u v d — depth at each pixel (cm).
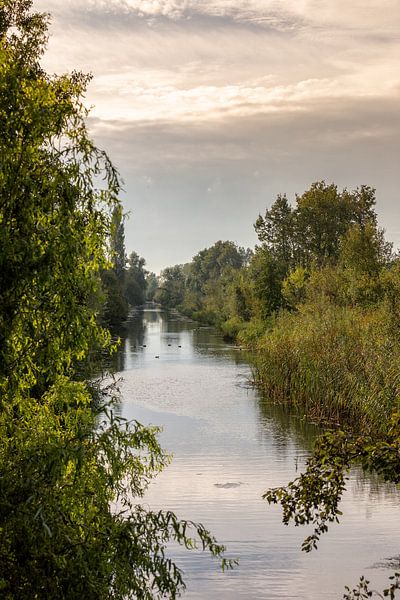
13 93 621
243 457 1909
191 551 1220
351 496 1526
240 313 6875
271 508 1452
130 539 621
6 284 589
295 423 2370
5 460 638
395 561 1166
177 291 16412
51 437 673
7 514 569
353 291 4016
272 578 1100
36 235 628
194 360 4516
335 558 1180
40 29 792
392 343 2312
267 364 2984
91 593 567
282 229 7806
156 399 2961
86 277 671
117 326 8350
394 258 4797
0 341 612
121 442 678
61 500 628
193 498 1526
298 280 5431
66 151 661
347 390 2288
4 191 618
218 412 2625
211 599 1012
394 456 634
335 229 7669
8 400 662
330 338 2714
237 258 16075
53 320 651
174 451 1989
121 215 677
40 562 564
